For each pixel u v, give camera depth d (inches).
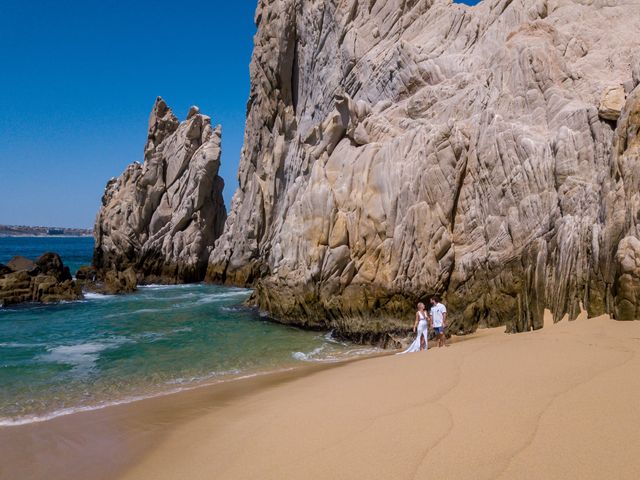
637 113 561.9
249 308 1177.4
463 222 803.4
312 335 859.4
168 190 2001.7
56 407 499.8
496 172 759.7
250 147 1792.6
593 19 881.5
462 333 731.4
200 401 489.4
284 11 1563.7
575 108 692.1
